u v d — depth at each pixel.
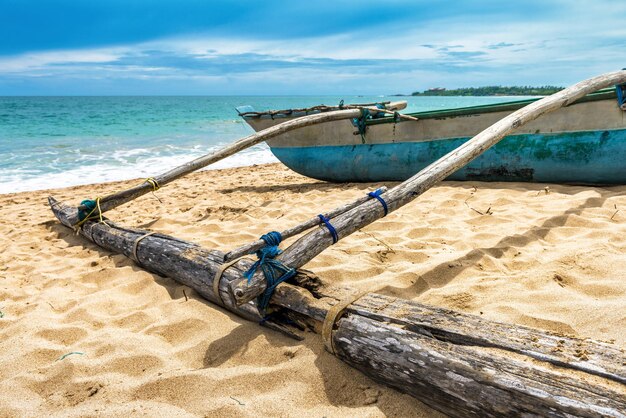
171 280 3.81
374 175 7.37
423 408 2.07
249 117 8.88
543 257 3.54
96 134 21.05
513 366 1.85
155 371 2.55
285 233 3.25
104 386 2.43
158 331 2.99
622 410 1.56
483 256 3.61
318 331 2.66
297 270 2.96
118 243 4.57
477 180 6.38
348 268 3.58
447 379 1.92
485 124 6.11
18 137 19.45
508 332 2.09
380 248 4.06
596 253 3.40
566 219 4.26
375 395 2.18
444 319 2.24
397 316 2.32
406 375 2.06
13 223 6.46
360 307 2.47
